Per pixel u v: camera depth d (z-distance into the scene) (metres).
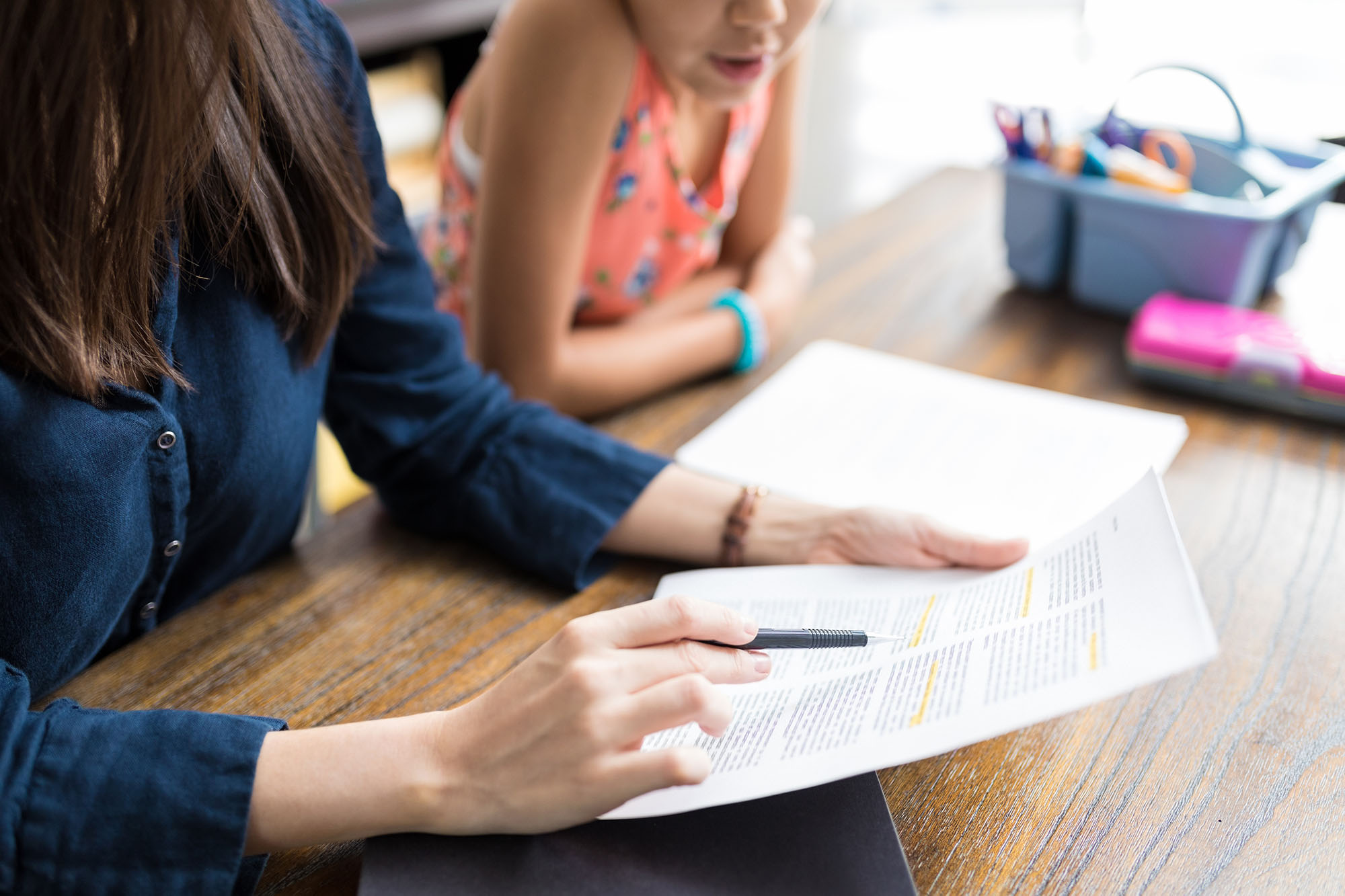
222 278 0.66
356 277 0.75
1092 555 0.62
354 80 0.77
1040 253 1.22
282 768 0.52
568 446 0.82
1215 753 0.60
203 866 0.50
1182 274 1.12
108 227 0.55
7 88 0.49
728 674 0.56
